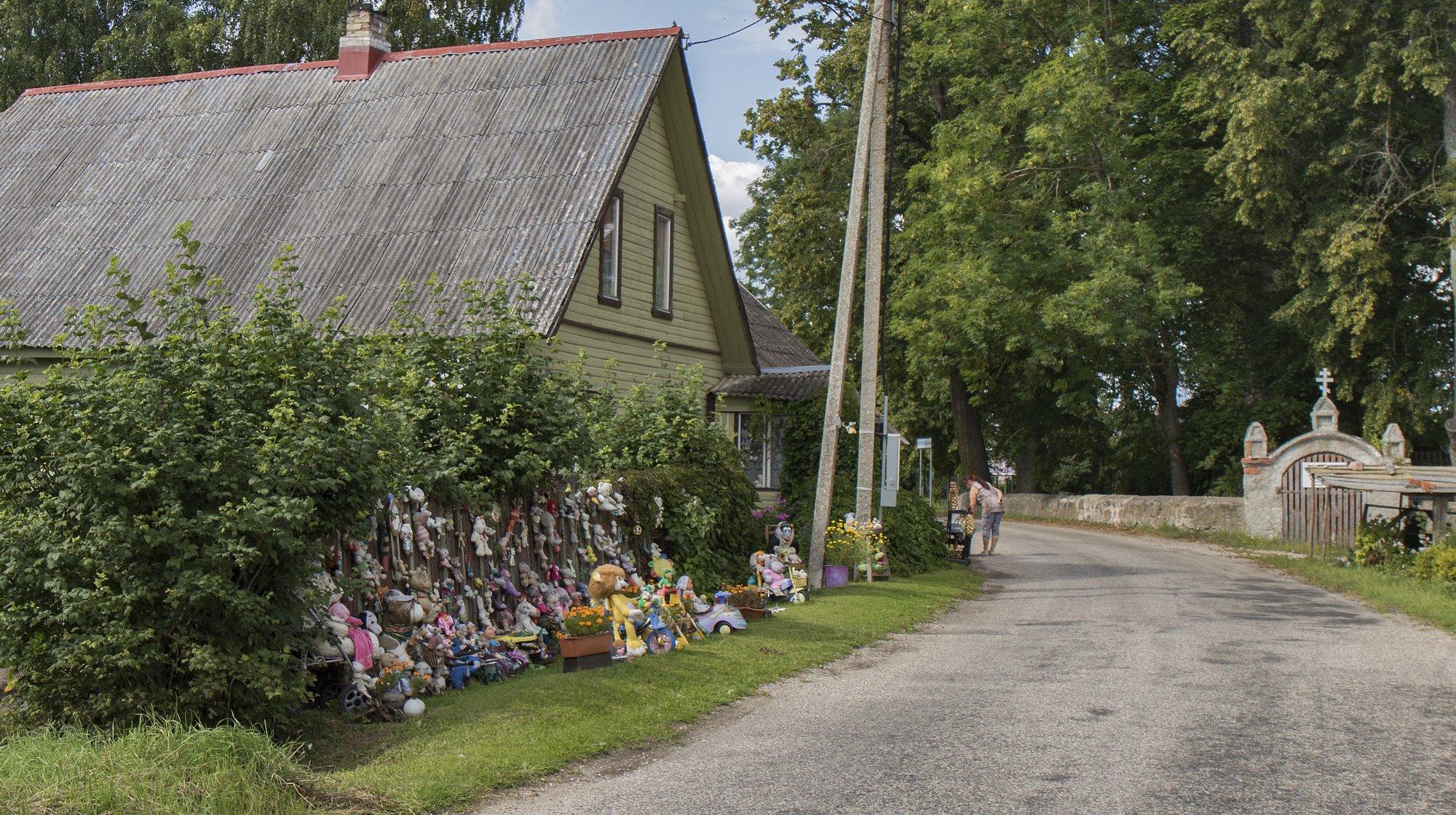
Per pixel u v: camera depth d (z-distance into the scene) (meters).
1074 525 40.62
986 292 31.78
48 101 26.09
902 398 43.94
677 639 12.05
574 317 19.06
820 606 15.64
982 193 32.25
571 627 10.62
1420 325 34.62
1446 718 9.07
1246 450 32.66
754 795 6.97
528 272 18.12
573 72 21.89
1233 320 38.59
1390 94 29.81
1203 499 34.16
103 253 21.22
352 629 8.85
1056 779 7.37
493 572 11.59
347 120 22.81
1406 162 32.84
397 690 8.79
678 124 22.02
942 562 22.78
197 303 8.86
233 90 24.69
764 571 16.23
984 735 8.54
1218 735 8.52
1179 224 35.16
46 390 7.75
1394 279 33.62
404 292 13.50
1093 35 33.00
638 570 14.48
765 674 10.77
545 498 12.64
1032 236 33.00
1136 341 32.72
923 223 33.41
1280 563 23.72
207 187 22.16
